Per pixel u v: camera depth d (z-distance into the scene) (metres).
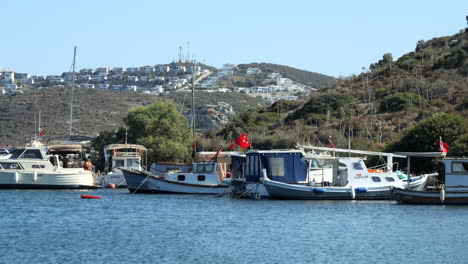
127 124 119.69
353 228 49.50
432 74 148.38
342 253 40.22
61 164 83.31
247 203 65.69
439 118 88.44
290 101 162.25
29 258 38.75
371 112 131.62
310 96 163.25
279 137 117.69
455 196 61.78
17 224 51.59
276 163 69.50
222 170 80.31
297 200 67.56
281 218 54.78
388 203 65.38
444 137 85.44
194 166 77.38
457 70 145.88
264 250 41.09
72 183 80.56
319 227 50.06
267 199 68.75
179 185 76.12
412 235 46.31
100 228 49.72
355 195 67.19
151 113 117.62
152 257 39.06
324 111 138.88
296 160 69.50
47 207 62.38
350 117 129.50
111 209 61.28
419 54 168.00
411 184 69.31
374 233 47.22
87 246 42.38
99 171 110.12
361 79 167.25
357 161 68.19
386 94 142.00
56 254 39.84
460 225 50.56
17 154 78.94
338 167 69.44
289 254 39.91
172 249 41.38
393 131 116.56
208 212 58.91
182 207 62.75
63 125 194.38
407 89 141.62
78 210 60.38
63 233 47.38
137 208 62.09
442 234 46.66
